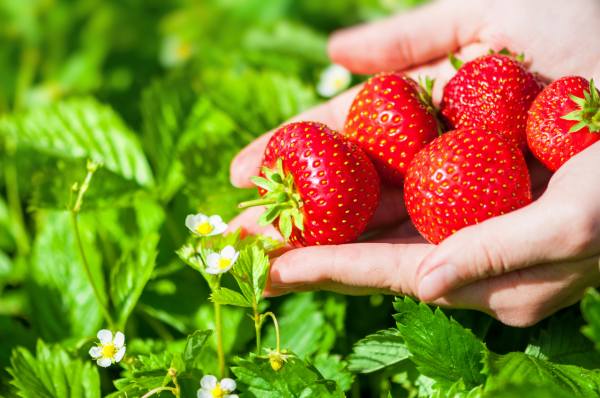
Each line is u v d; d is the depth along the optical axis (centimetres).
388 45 60
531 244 47
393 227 54
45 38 78
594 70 56
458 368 48
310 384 48
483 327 52
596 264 48
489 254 47
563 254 47
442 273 47
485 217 49
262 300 54
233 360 49
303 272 50
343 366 50
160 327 56
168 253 57
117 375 55
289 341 54
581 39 57
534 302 49
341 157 50
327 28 80
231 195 57
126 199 58
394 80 52
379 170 53
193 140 61
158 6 84
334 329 54
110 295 54
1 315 56
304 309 54
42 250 56
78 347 52
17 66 76
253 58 69
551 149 51
